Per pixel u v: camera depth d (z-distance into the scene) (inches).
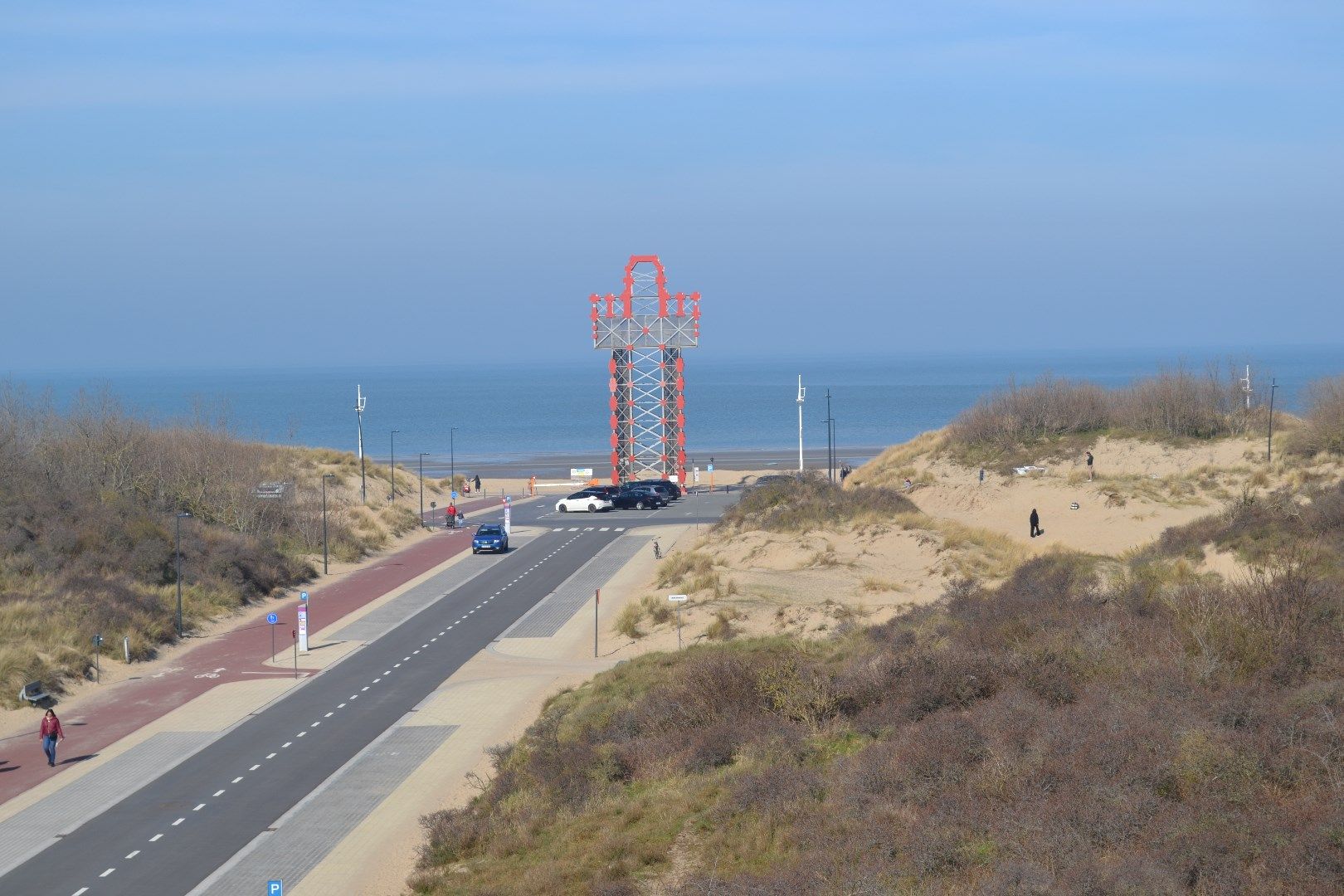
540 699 1558.8
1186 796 733.9
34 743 1422.2
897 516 2512.3
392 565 2655.0
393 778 1267.2
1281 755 759.7
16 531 2159.2
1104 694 946.7
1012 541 2421.3
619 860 853.8
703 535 2758.4
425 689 1628.9
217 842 1093.8
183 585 2172.7
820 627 1769.2
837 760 974.4
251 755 1355.8
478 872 941.8
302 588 2394.2
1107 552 2404.0
